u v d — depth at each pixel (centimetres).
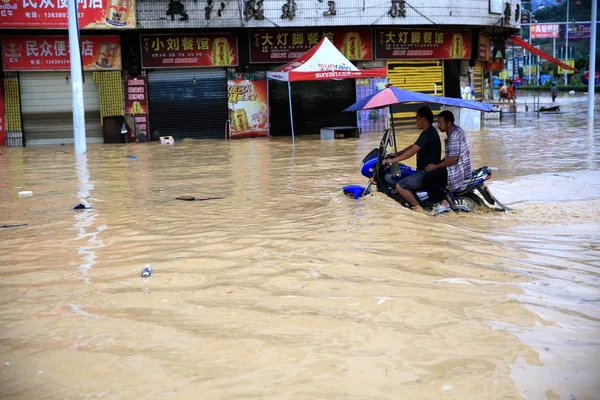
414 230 655
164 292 475
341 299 443
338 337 376
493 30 2683
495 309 419
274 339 375
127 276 522
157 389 316
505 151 1538
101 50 2197
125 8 2127
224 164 1443
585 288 470
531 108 3566
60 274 536
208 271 529
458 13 2400
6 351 370
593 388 305
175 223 752
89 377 332
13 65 2144
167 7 2156
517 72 8181
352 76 2047
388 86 845
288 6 2241
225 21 2203
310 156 1580
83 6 2095
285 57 2338
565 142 1720
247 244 619
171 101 2284
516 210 816
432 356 346
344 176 1170
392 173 823
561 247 609
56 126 2214
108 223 767
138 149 1952
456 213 788
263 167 1356
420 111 825
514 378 317
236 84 2317
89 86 2227
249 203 889
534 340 367
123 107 2236
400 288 464
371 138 2147
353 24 2298
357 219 713
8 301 466
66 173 1337
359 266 525
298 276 502
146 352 362
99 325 408
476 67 2766
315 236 641
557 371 325
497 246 603
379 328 387
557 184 1036
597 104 3900
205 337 381
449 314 409
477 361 338
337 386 313
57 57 2169
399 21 2333
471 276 498
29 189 1095
